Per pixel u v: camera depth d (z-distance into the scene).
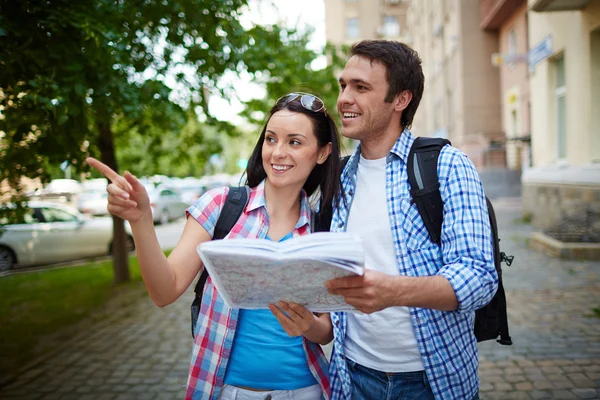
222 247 1.24
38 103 4.03
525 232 10.55
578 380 3.92
